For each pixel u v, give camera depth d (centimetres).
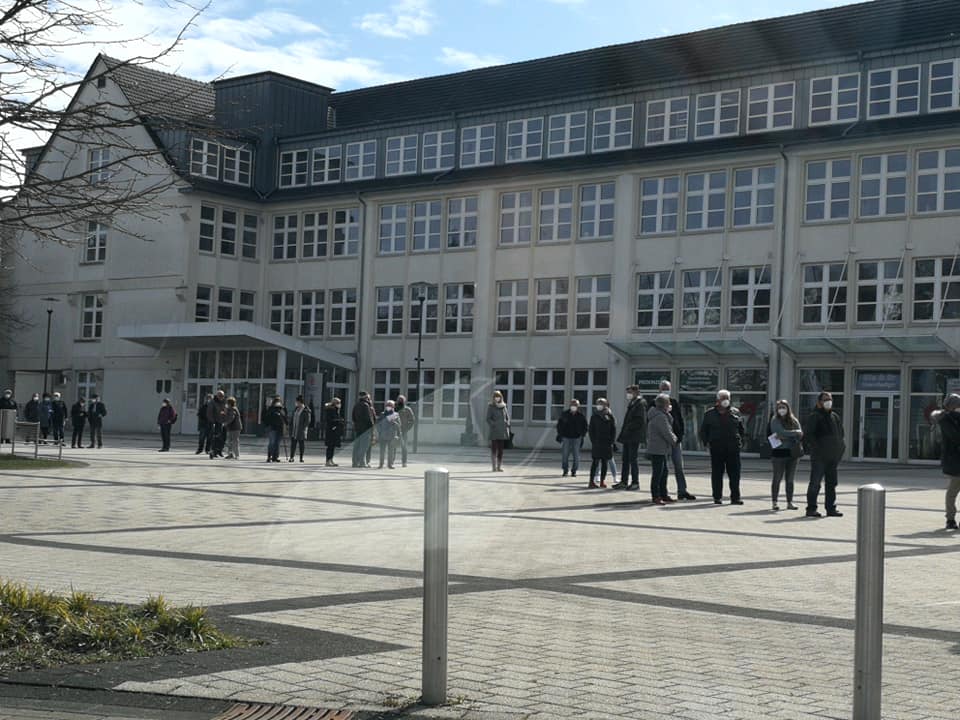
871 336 4425
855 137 4531
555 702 614
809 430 1934
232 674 665
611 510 1920
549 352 5341
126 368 6328
